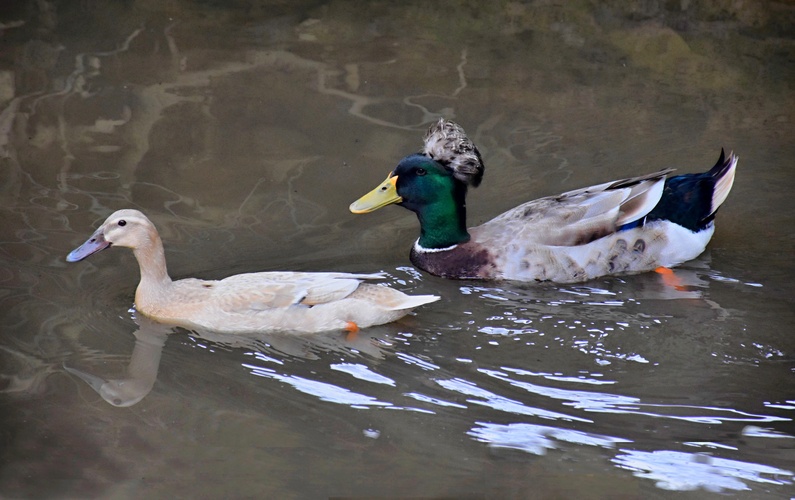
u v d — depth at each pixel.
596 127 16.25
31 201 13.88
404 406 10.15
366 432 9.74
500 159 15.35
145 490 8.86
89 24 19.39
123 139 15.65
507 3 20.16
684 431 9.77
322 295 11.45
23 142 15.43
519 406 10.14
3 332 11.20
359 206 13.08
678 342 11.17
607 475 9.18
